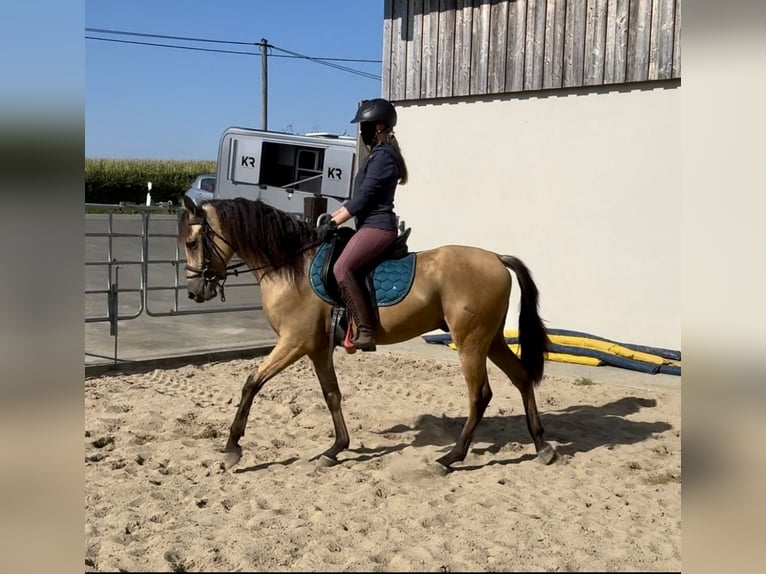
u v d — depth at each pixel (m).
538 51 8.97
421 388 7.14
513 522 3.97
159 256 16.16
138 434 5.42
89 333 9.23
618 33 8.30
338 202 14.60
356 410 6.29
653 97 8.16
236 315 10.99
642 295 8.33
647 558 3.57
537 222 9.16
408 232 4.91
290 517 4.02
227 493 4.38
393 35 10.30
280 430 5.70
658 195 8.17
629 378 7.56
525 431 5.85
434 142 10.08
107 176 34.12
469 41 9.56
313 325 4.77
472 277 4.76
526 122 9.19
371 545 3.67
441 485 4.61
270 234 4.71
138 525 3.88
